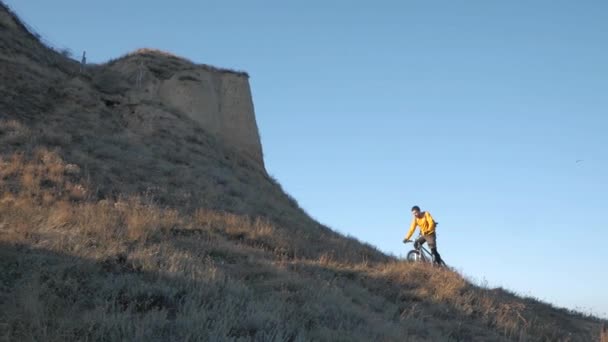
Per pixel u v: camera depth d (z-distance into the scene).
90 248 9.14
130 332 6.17
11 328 6.04
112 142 20.52
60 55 29.02
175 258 9.31
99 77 28.03
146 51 34.34
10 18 27.58
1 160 14.59
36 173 14.33
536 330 12.48
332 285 10.74
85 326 6.29
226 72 36.16
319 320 8.32
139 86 30.31
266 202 21.12
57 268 8.00
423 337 9.66
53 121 20.42
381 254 17.78
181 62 34.41
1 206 11.01
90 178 15.40
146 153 20.81
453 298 12.74
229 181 21.45
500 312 12.62
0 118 18.56
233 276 9.63
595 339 13.23
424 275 14.08
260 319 7.24
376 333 8.27
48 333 6.05
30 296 6.70
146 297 7.60
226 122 33.81
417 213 16.72
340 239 18.28
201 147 25.64
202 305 7.41
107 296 7.36
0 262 7.97
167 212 13.52
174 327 6.69
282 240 13.82
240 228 13.92
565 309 16.64
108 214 11.82
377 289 12.41
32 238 9.18
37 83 23.11
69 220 10.73
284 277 10.24
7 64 23.12
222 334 6.42
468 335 10.80
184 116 28.48
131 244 10.22
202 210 14.60
